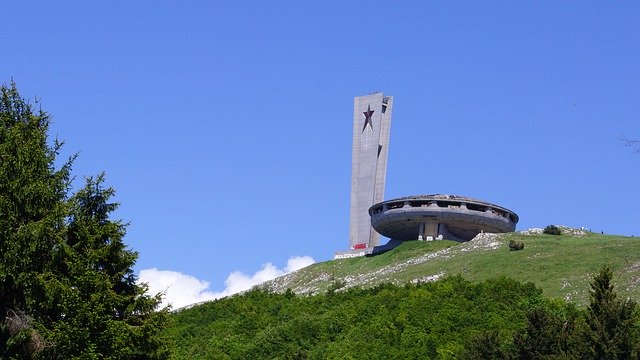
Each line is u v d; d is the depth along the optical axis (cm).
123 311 3891
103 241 3891
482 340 7456
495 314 9081
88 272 3650
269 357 8844
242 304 11019
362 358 8306
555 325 7112
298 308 10456
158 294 3978
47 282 3547
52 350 3484
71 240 3844
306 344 9012
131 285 3978
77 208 3838
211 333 9969
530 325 7162
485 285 10006
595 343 6650
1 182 3681
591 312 6962
